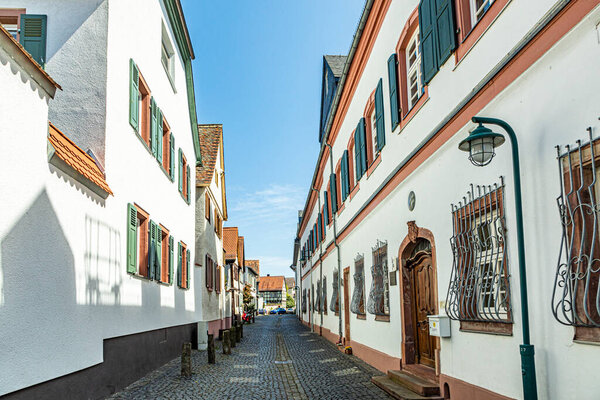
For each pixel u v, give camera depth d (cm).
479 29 617
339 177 1878
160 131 1245
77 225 691
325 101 2409
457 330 682
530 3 504
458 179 687
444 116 740
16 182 529
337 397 827
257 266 9181
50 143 603
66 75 855
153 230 1151
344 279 1761
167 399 800
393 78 995
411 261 959
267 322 4591
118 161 895
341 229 1767
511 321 534
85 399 706
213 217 2281
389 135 1068
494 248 596
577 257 427
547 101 473
